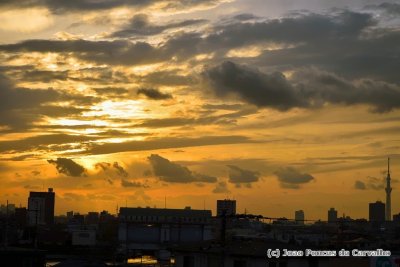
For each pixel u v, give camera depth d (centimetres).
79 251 14300
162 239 18662
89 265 7538
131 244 18588
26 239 14262
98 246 16325
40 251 7394
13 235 13375
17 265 7156
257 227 13900
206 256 6950
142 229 18775
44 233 18588
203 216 18650
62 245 15175
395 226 13425
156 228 18812
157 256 13912
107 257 13312
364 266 6394
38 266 7369
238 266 6519
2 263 7081
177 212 18962
